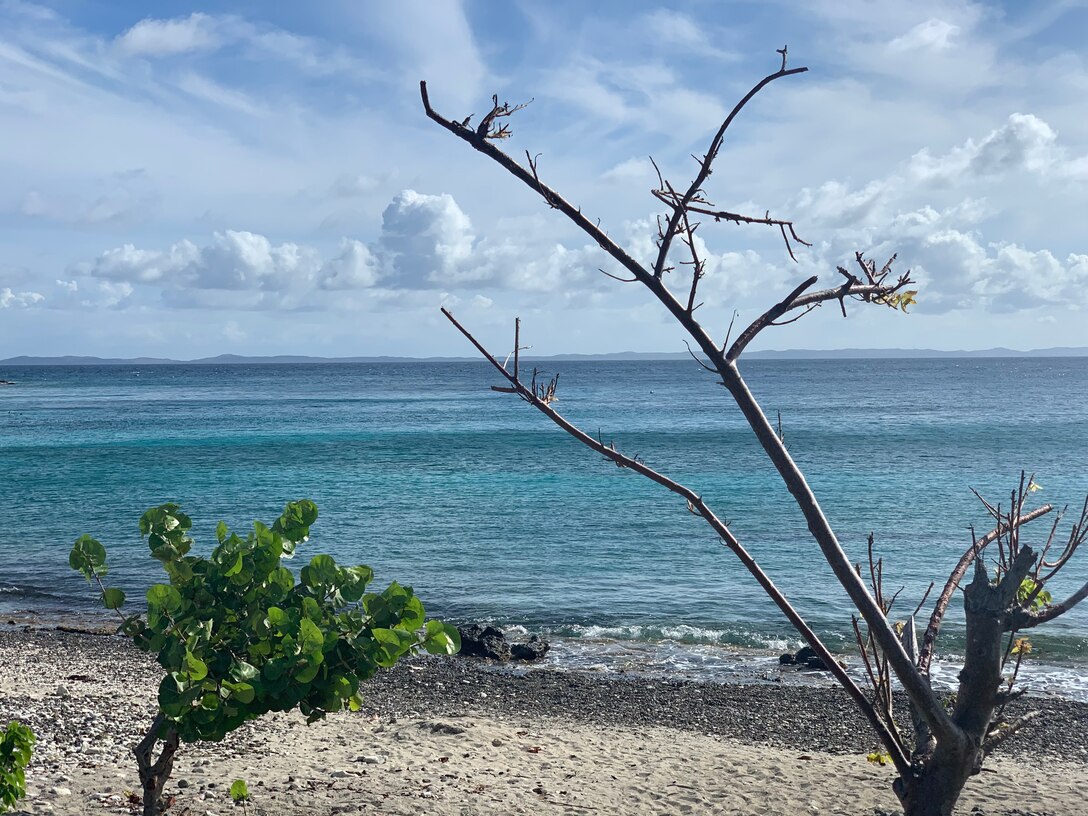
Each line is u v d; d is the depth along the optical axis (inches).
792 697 603.2
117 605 239.0
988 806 388.5
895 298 131.7
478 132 125.9
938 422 3216.0
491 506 1456.7
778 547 1124.5
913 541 1163.9
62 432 2901.1
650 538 1187.9
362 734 474.6
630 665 687.7
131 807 319.0
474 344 133.2
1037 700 583.8
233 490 1636.3
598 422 3319.4
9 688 553.0
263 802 336.2
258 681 216.8
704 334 131.7
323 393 6117.1
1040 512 166.6
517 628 794.8
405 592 234.4
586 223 129.8
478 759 433.1
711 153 125.2
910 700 137.9
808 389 6264.8
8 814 305.0
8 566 1019.9
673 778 419.5
